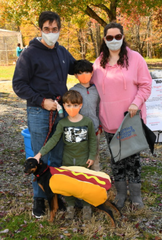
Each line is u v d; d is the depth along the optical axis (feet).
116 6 47.67
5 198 11.35
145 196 11.41
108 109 9.78
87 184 8.53
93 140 9.82
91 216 9.93
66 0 38.06
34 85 9.27
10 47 91.35
